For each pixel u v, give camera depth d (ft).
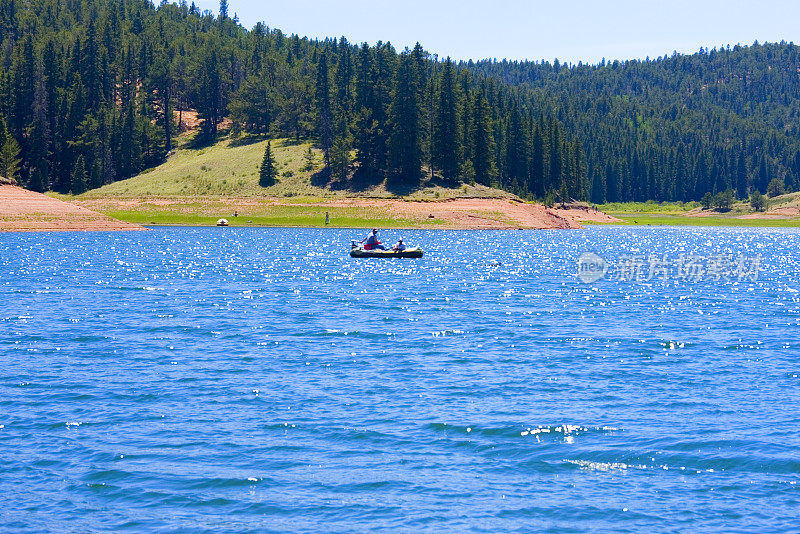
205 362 299.58
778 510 167.63
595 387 264.11
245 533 156.87
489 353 320.50
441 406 238.48
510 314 431.43
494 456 197.57
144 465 189.67
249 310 438.40
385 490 176.86
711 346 340.80
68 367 288.92
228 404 240.12
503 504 170.50
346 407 237.25
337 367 291.79
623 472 188.24
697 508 168.66
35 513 164.45
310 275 638.94
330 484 179.83
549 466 191.11
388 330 374.63
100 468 187.62
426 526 160.15
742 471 188.34
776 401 248.11
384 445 204.33
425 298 497.05
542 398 249.14
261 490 176.45
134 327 378.73
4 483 178.70
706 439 209.46
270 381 269.23
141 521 161.58
